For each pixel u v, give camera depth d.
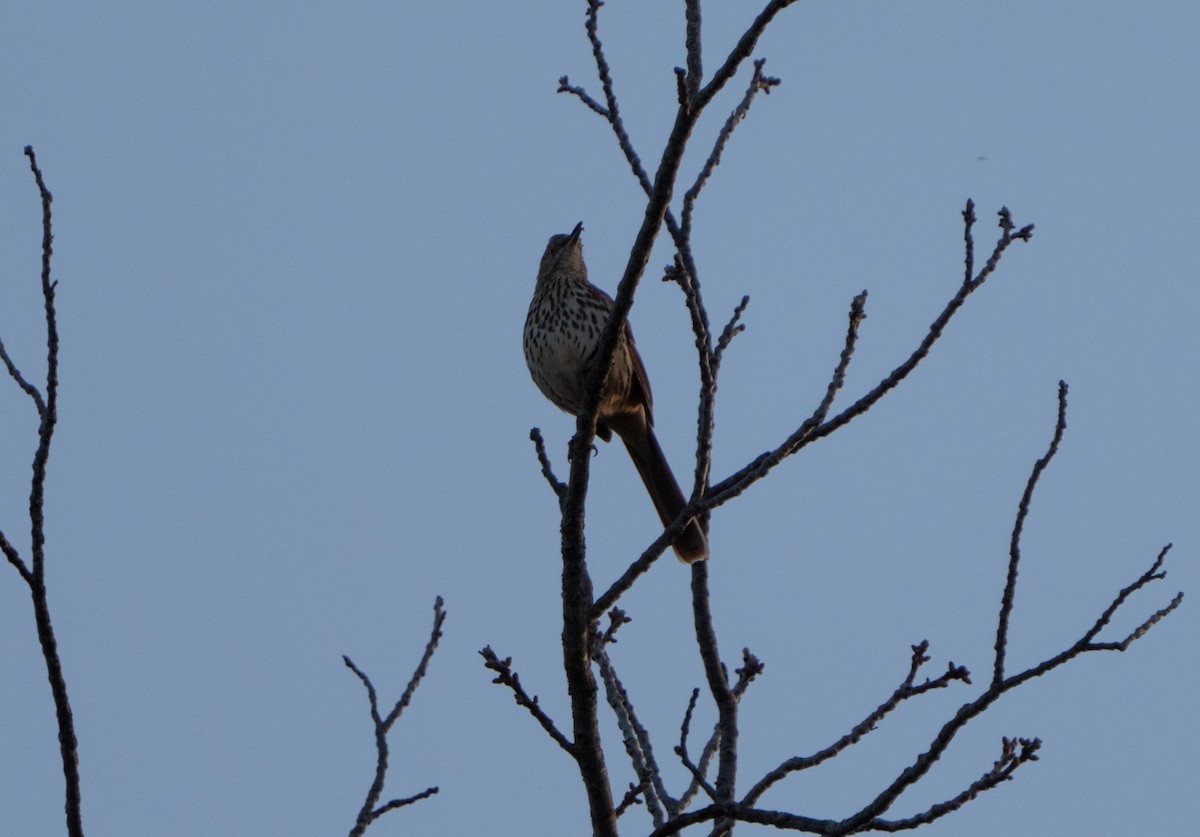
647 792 10.83
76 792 9.15
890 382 9.56
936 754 8.69
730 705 11.12
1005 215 9.64
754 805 9.89
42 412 9.29
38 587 9.17
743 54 8.80
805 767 9.98
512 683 9.82
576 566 10.06
